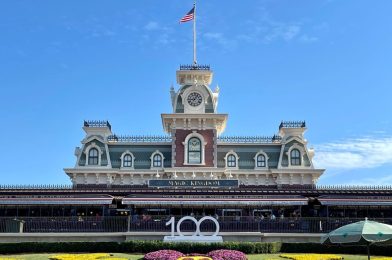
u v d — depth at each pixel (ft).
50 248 149.28
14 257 135.33
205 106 237.66
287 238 158.81
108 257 134.62
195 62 249.75
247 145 239.91
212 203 171.22
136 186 226.58
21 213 176.04
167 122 237.86
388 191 183.93
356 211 179.73
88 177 229.45
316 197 178.70
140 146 238.48
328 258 132.05
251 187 230.68
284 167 232.32
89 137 235.81
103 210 172.76
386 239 87.40
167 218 162.09
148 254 130.62
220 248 143.54
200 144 232.53
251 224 159.02
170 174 228.22
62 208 177.06
